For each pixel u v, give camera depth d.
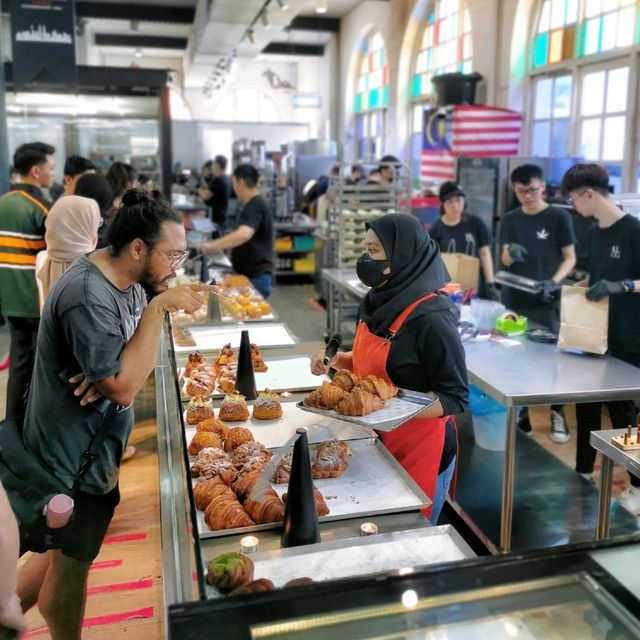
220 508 1.36
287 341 2.86
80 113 8.54
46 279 2.61
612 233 3.01
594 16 6.62
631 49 6.09
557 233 3.74
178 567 1.13
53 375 1.65
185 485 1.24
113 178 4.29
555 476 3.17
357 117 13.82
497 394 2.43
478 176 5.55
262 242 4.49
